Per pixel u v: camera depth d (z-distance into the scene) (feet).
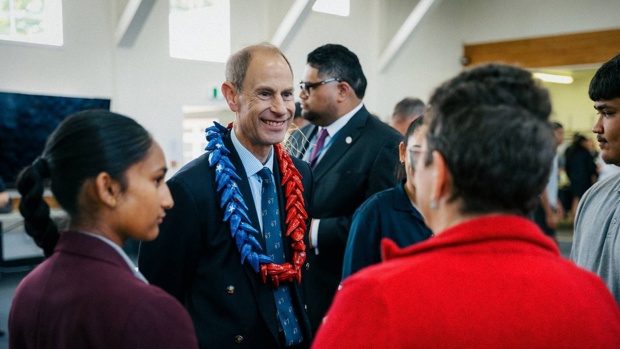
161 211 3.56
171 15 23.68
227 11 24.90
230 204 5.14
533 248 2.65
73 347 2.98
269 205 5.59
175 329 3.10
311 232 7.09
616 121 4.71
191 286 5.18
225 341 5.00
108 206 3.28
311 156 8.56
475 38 33.19
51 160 3.27
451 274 2.52
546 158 2.60
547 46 30.35
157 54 22.84
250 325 5.12
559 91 40.70
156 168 3.45
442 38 32.71
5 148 19.81
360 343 2.51
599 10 28.45
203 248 5.15
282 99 5.35
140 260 5.12
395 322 2.47
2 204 14.07
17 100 19.70
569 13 29.45
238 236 5.09
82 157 3.20
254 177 5.55
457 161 2.58
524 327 2.40
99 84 21.49
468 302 2.45
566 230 31.58
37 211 3.36
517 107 2.61
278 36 25.41
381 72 29.89
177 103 23.57
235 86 5.41
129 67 22.08
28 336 3.19
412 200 5.27
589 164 24.36
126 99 22.09
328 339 2.63
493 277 2.50
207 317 5.04
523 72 2.77
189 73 23.86
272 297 5.29
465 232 2.62
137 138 3.35
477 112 2.57
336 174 7.55
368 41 29.71
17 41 19.57
